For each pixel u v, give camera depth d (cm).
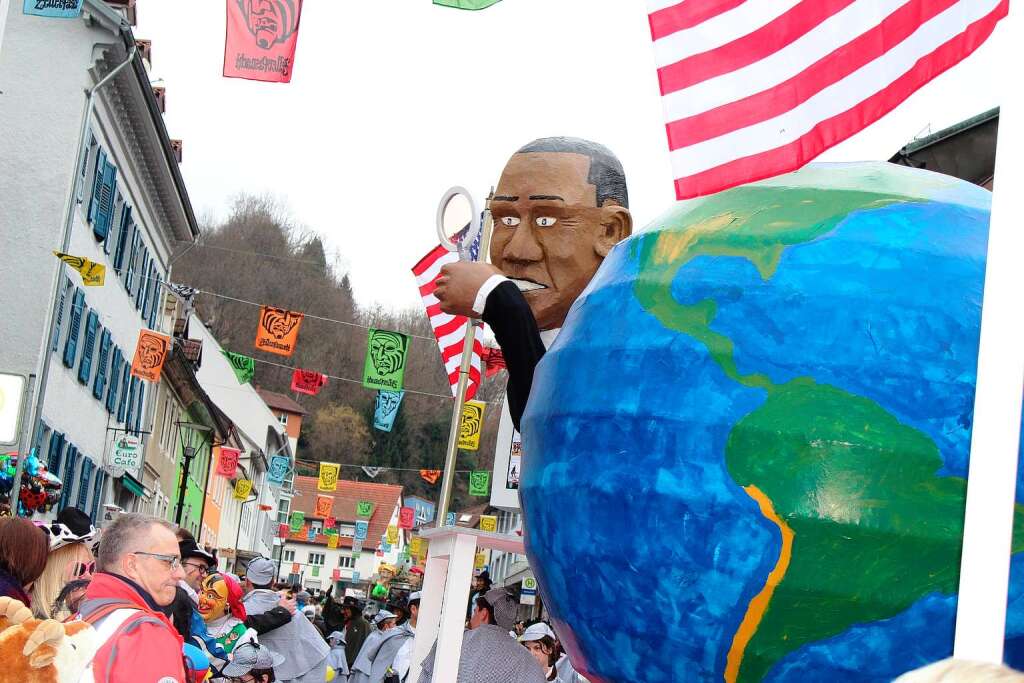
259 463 9944
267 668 1166
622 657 449
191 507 7206
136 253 4684
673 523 423
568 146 770
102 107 3803
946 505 407
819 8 502
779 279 438
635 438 436
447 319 1555
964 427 411
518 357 616
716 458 420
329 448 10188
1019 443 407
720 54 510
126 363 4703
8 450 1997
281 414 11006
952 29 490
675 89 512
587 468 448
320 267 9944
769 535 411
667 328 445
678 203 513
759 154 498
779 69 503
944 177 488
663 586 426
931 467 408
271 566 1392
